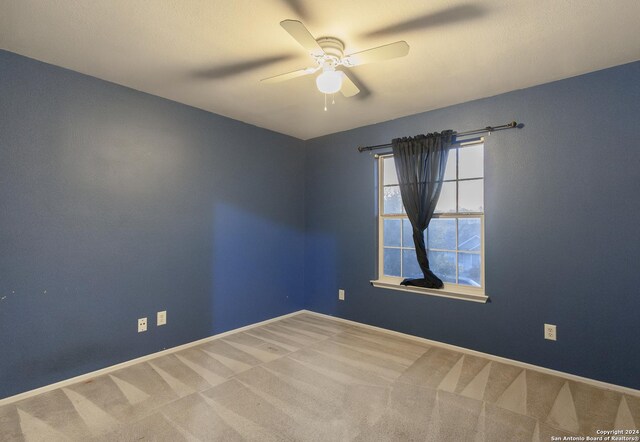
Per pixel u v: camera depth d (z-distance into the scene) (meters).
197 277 3.22
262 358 2.87
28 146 2.26
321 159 4.21
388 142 3.56
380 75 2.50
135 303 2.79
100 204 2.60
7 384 2.18
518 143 2.76
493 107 2.88
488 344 2.89
